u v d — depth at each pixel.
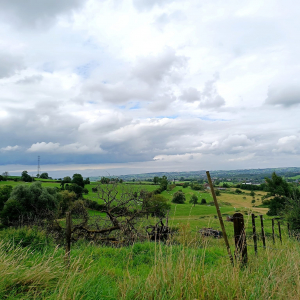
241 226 4.75
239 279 3.55
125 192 12.23
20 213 26.03
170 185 93.38
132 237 10.62
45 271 3.86
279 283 3.42
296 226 13.60
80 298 3.15
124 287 3.44
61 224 12.42
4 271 3.62
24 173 90.88
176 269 3.67
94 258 6.55
